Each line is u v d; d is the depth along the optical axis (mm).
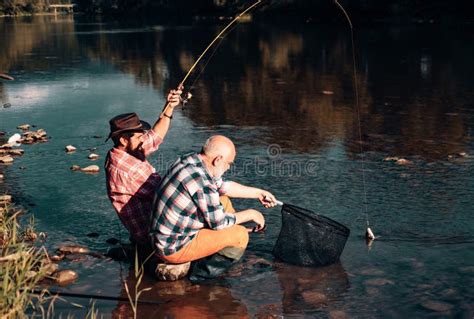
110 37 27703
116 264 4562
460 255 4551
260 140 8109
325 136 8266
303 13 33375
